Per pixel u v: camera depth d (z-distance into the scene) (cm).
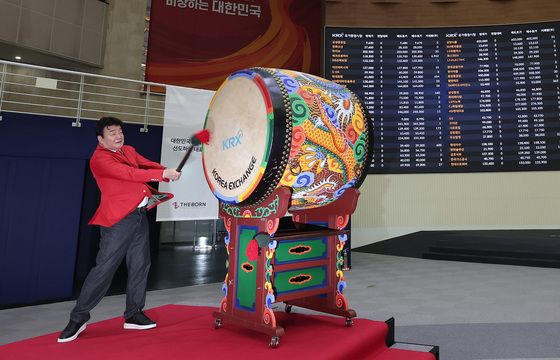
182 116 485
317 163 194
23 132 402
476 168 741
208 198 496
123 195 216
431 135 760
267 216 190
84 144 433
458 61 766
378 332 210
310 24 800
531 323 307
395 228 770
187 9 741
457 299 397
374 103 775
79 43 702
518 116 735
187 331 208
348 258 620
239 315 202
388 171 768
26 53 672
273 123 175
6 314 355
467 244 701
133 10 749
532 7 755
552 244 622
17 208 400
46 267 414
